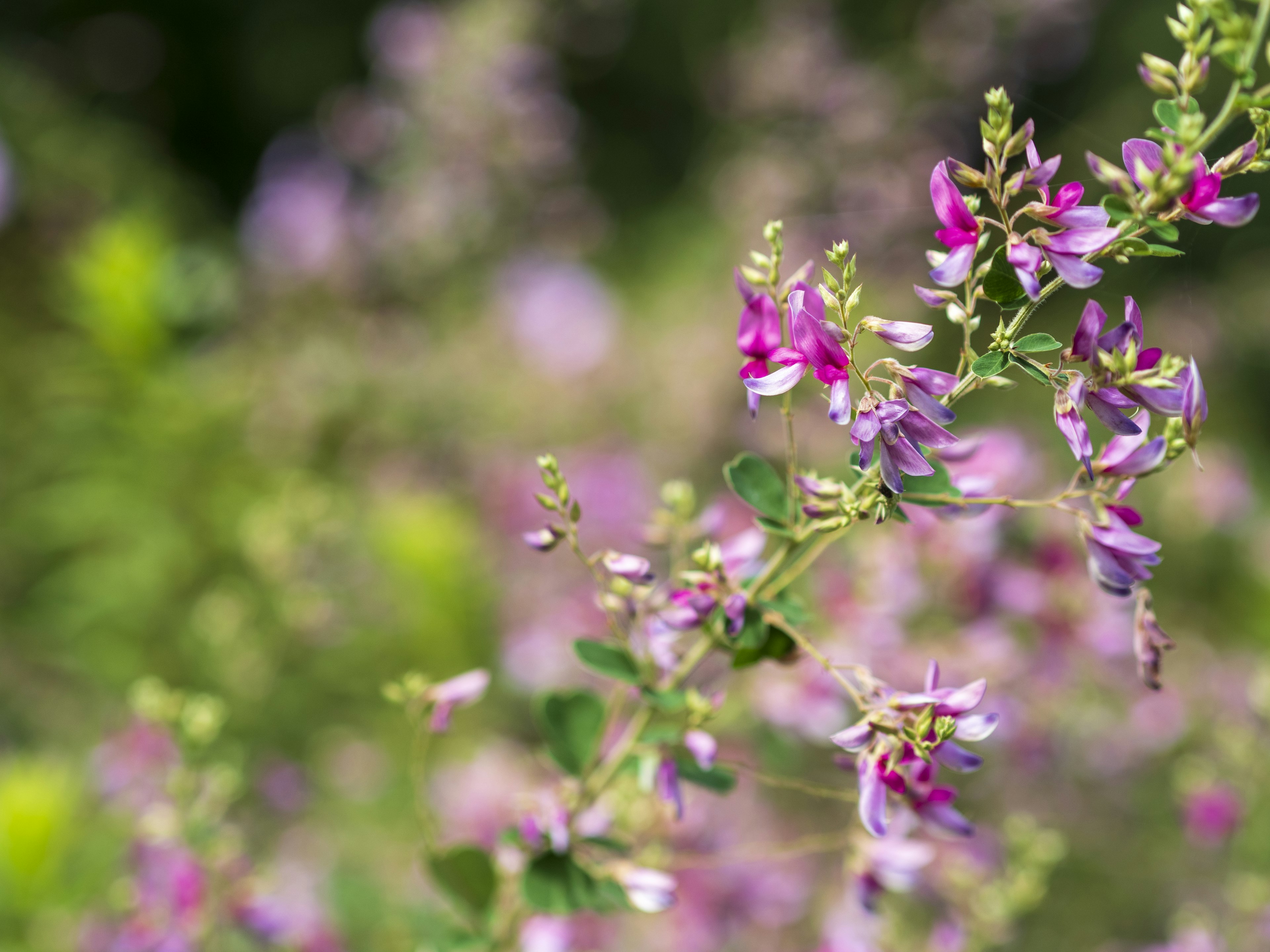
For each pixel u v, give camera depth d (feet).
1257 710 1.51
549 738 1.06
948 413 0.90
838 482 0.95
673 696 1.01
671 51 5.73
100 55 5.98
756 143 3.46
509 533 2.57
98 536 2.53
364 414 3.05
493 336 3.31
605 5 3.98
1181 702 1.82
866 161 3.26
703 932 1.33
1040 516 1.39
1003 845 1.57
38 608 2.70
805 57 3.36
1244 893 1.43
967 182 0.91
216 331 3.27
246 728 2.15
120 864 1.57
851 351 0.91
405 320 3.50
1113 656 1.39
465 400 3.14
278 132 6.64
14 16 5.84
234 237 4.50
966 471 1.39
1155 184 0.88
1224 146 0.97
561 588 2.40
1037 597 1.37
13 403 3.01
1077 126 1.32
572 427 3.05
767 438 2.41
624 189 5.74
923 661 1.37
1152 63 0.89
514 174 3.45
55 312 2.95
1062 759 1.69
